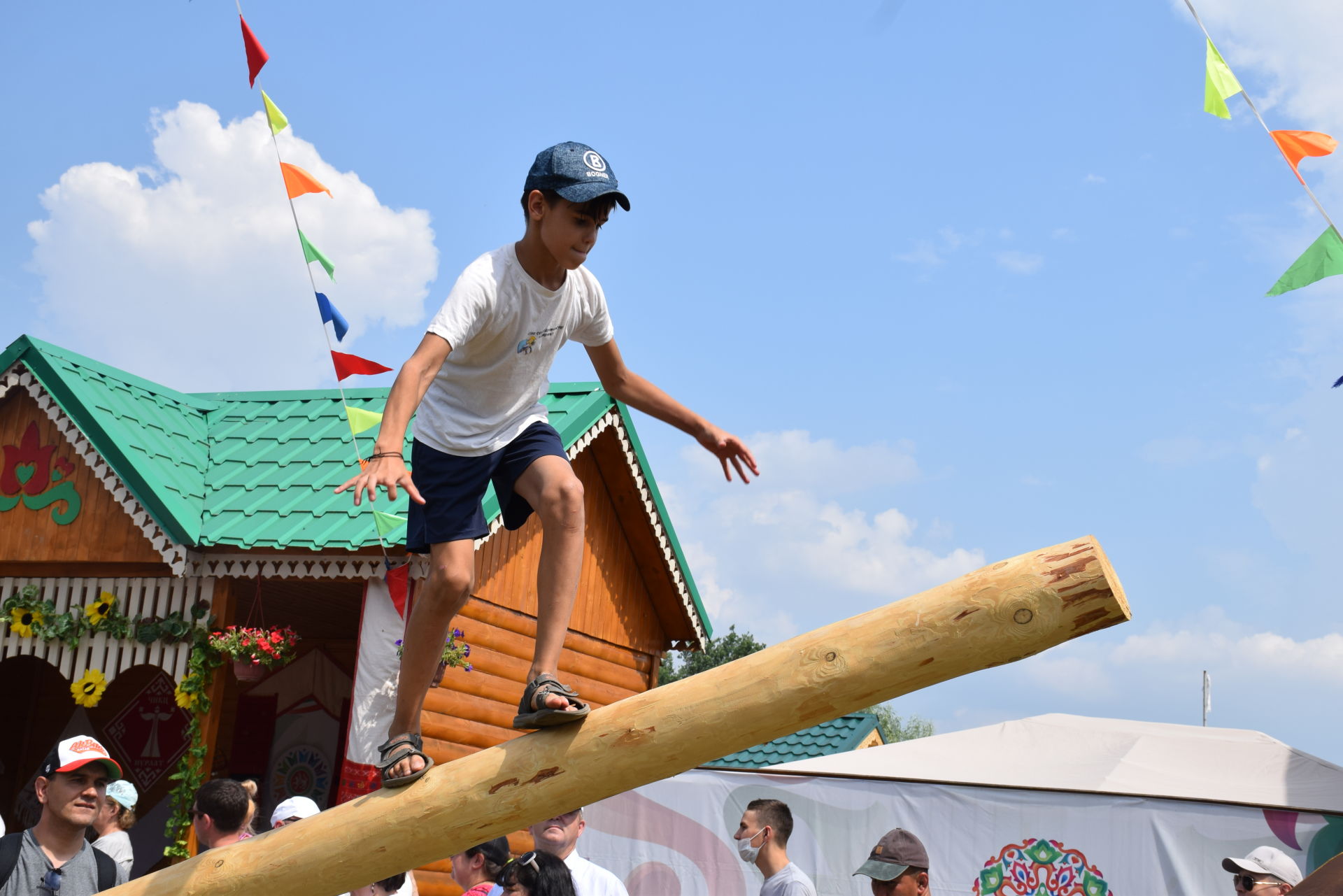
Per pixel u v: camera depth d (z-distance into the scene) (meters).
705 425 3.64
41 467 11.23
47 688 15.00
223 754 14.59
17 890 3.94
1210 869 7.86
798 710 2.38
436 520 3.13
